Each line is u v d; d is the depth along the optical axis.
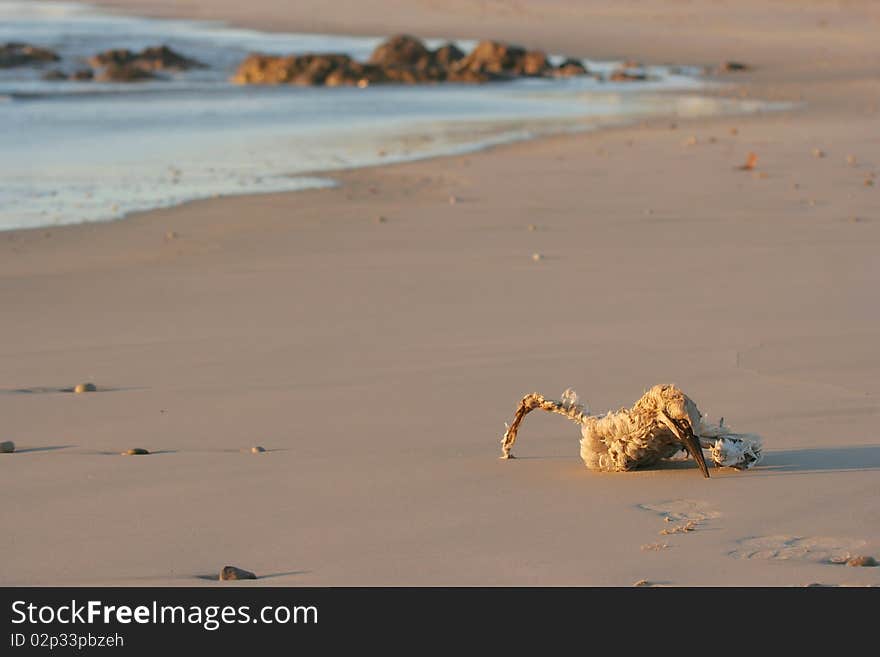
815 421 9.66
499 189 24.66
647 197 23.00
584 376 11.42
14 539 7.37
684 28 88.69
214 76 63.47
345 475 8.52
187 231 20.58
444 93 54.16
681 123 37.97
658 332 13.07
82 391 11.46
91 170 28.73
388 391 11.11
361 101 49.78
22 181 26.88
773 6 104.31
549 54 74.88
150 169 28.92
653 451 8.34
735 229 19.45
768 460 8.53
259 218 21.70
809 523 7.18
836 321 13.37
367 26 97.25
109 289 16.22
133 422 10.35
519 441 9.41
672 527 7.18
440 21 99.75
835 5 103.94
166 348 13.08
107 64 66.12
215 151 32.62
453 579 6.56
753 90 51.31
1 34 86.62
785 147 30.22
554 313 14.15
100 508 7.93
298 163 29.88
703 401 10.40
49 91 52.47
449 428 9.87
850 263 16.61
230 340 13.34
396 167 28.70
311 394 11.09
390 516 7.60
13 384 11.81
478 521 7.43
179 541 7.27
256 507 7.87
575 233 19.50
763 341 12.55
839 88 50.31
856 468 8.25
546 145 32.81
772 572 6.46
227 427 10.09
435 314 14.29
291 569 6.79
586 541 7.01
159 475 8.65
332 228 20.53
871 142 30.88
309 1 121.25
